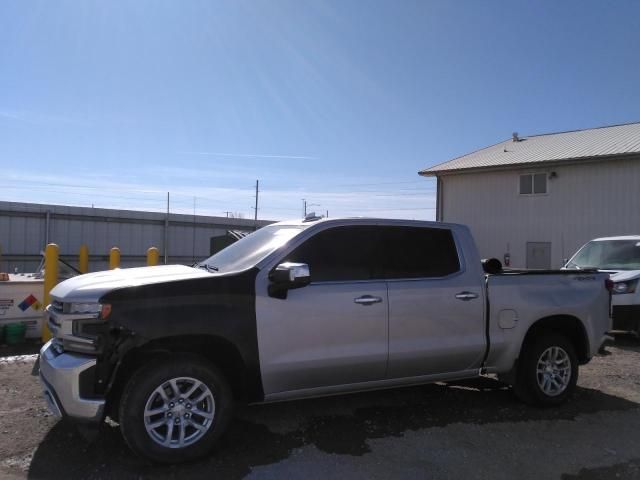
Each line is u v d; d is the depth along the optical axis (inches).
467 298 203.9
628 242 423.8
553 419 206.8
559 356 224.4
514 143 1098.7
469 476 156.9
